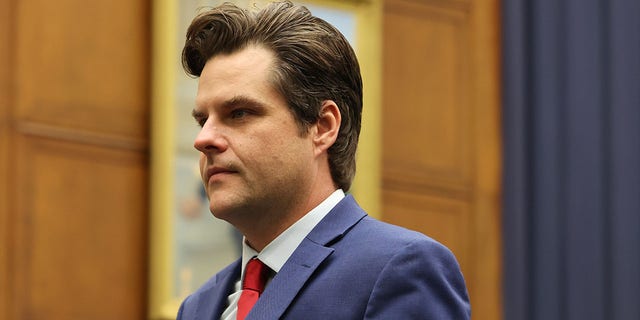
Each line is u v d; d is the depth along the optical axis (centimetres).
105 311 585
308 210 243
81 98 591
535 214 732
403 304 224
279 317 227
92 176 590
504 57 739
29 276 565
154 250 591
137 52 611
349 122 251
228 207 234
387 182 688
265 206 237
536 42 740
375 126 672
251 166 234
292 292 229
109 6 604
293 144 238
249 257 247
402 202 692
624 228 745
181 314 263
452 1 731
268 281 242
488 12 741
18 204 566
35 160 574
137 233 600
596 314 738
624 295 741
